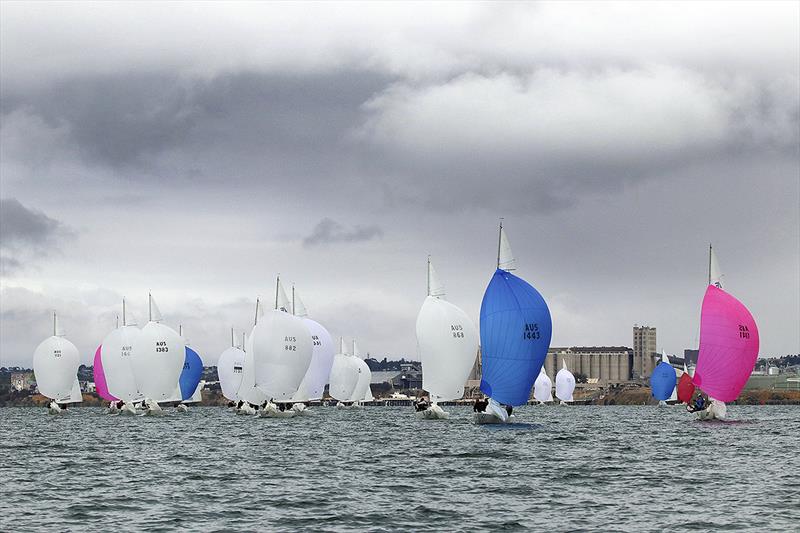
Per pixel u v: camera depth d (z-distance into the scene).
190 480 102.50
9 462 127.75
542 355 164.62
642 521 73.81
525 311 163.38
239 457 129.62
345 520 75.62
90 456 135.88
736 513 76.69
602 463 115.06
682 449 135.25
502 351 164.50
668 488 91.75
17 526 74.44
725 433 176.00
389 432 182.88
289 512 79.62
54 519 77.50
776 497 84.88
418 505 82.56
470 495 88.38
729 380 166.12
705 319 167.00
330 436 173.50
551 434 172.62
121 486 97.88
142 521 76.19
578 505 81.81
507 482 97.38
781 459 119.25
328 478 102.62
